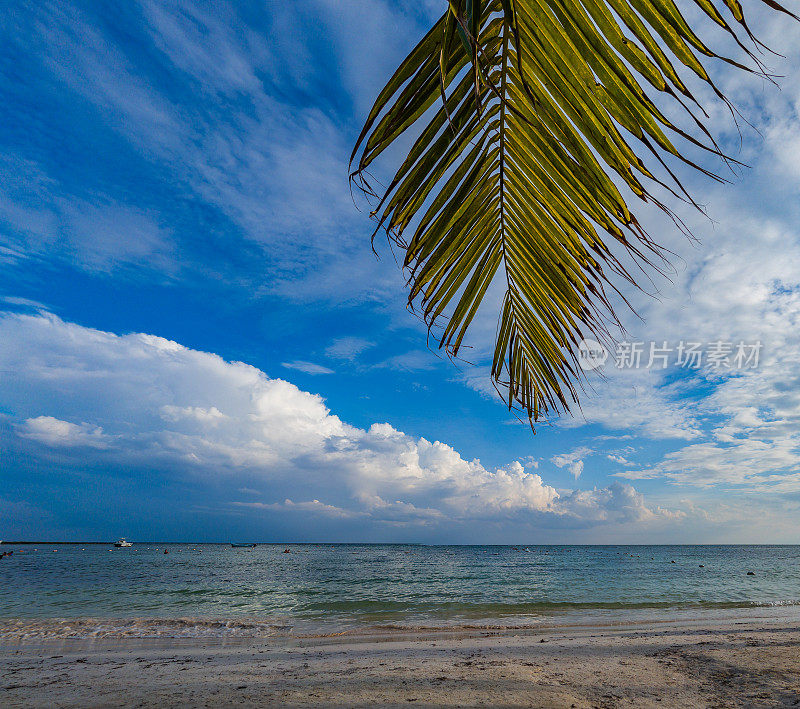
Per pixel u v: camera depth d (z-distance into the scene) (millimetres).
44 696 4535
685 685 4438
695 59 807
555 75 1001
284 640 9242
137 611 14570
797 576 30250
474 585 24859
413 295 1509
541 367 1868
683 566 43188
